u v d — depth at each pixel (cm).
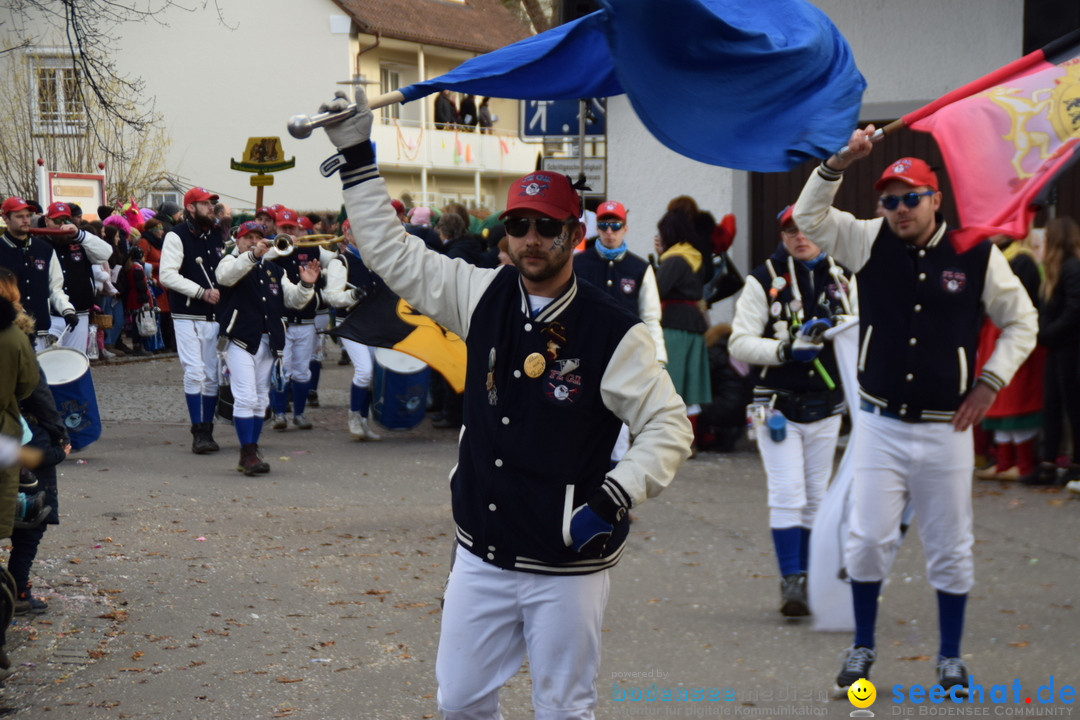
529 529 321
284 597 603
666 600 603
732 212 1181
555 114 1115
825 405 566
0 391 513
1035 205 358
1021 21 1081
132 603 589
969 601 596
